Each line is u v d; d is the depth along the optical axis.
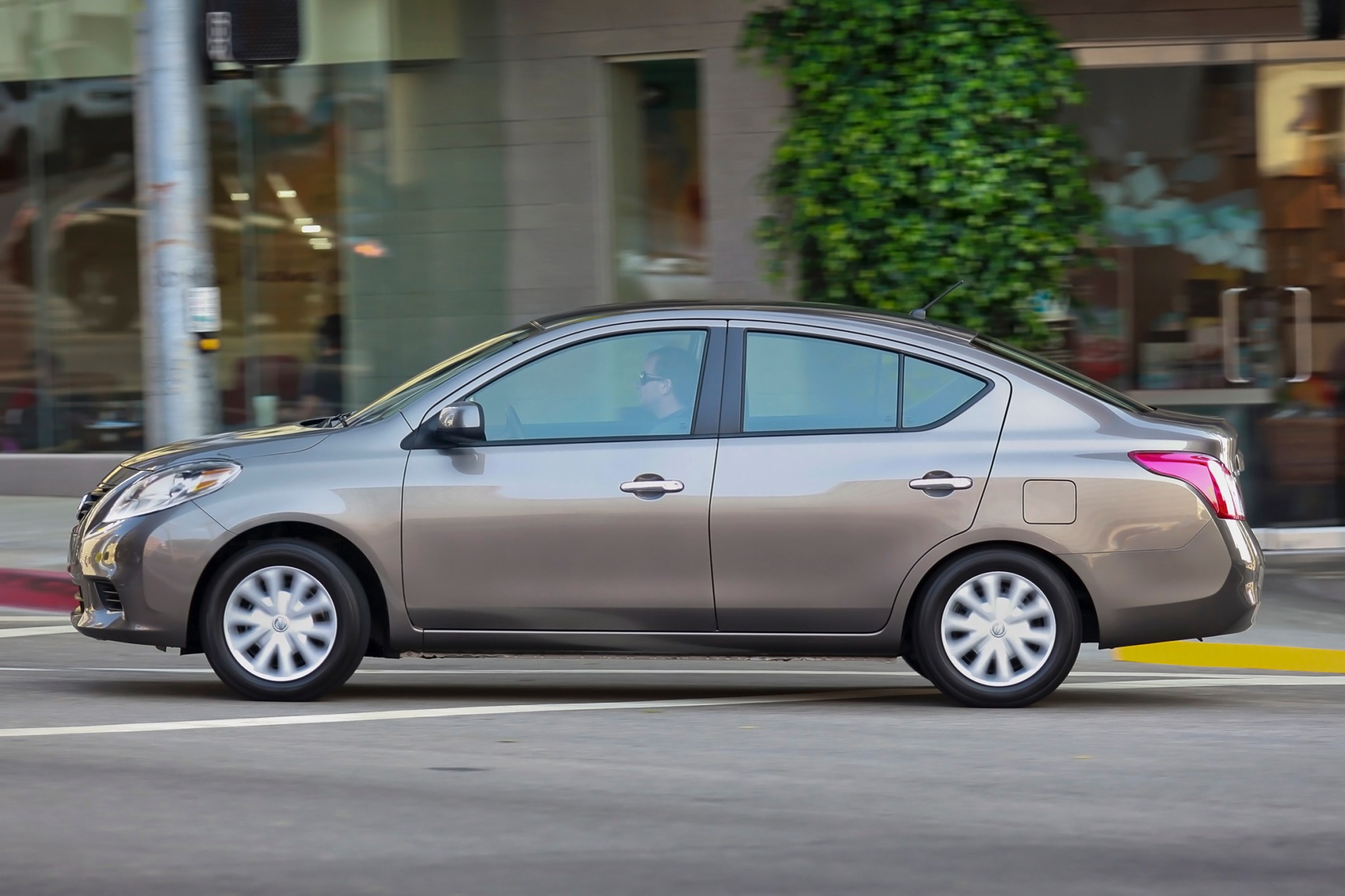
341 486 14.41
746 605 14.35
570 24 27.58
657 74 27.50
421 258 28.81
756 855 9.86
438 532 14.38
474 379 14.65
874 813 10.81
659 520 14.33
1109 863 9.73
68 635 19.84
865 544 14.30
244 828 10.38
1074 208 24.34
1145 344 26.12
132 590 14.54
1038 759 12.46
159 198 22.36
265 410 29.81
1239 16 25.42
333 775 11.80
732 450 14.41
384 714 14.15
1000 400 14.52
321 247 29.38
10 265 30.88
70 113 30.44
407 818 10.62
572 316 15.16
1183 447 14.47
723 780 11.71
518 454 14.47
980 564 14.39
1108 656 19.14
